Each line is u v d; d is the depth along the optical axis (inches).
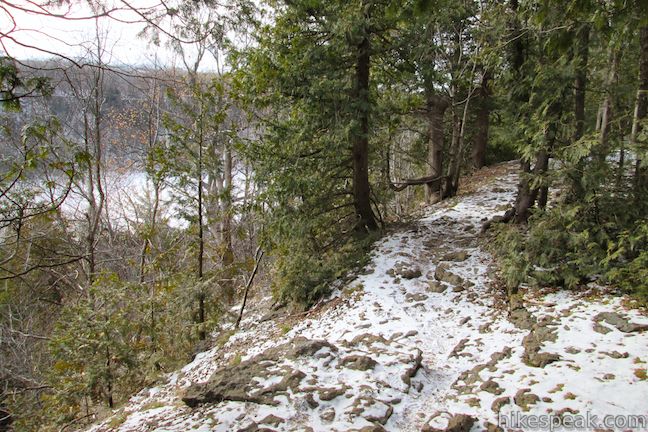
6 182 148.1
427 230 393.4
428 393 184.1
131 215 756.6
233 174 613.3
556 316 217.8
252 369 204.2
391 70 400.2
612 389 156.3
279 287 362.0
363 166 378.6
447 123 581.9
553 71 257.8
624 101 305.6
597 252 233.3
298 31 330.6
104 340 303.4
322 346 214.7
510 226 297.0
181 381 293.1
